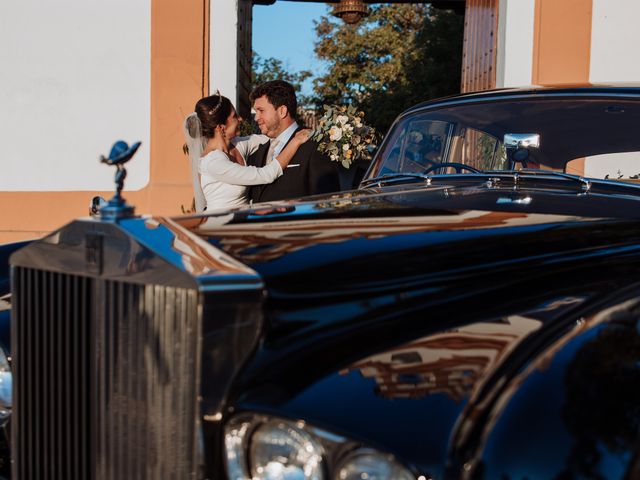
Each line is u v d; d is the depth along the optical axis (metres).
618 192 2.35
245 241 1.72
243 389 1.44
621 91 2.63
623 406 1.23
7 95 6.60
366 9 7.52
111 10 6.48
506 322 1.56
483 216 2.04
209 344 1.45
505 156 2.71
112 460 1.62
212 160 3.96
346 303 1.61
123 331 1.58
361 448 1.25
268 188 4.04
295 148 4.02
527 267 1.84
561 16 6.26
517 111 2.76
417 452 1.22
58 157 6.61
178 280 1.47
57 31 6.53
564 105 2.69
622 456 1.17
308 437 1.30
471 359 1.40
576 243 1.95
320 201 2.26
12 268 1.84
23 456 1.85
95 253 1.61
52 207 6.61
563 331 1.44
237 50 6.46
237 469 1.39
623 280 1.84
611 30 6.26
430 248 1.78
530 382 1.28
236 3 6.43
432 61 19.02
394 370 1.39
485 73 6.78
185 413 1.48
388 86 20.47
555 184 2.47
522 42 6.31
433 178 2.73
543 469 1.17
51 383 1.75
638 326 1.40
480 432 1.23
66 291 1.69
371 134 4.19
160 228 1.62
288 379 1.42
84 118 6.58
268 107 4.18
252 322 1.49
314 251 1.68
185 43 6.44
